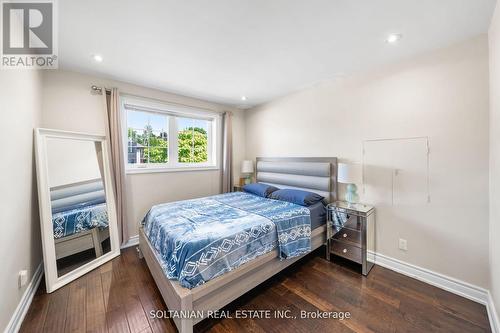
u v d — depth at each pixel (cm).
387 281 211
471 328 152
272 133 383
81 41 189
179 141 363
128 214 298
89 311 169
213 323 158
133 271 230
